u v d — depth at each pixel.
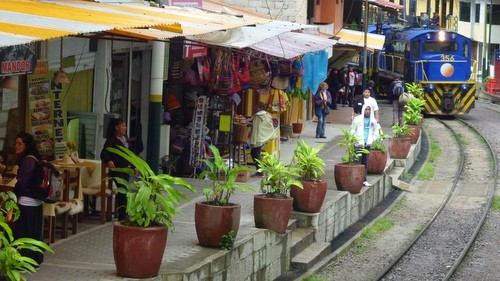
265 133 20.14
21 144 11.00
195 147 19.11
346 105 40.25
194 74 19.39
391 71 45.94
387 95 47.47
